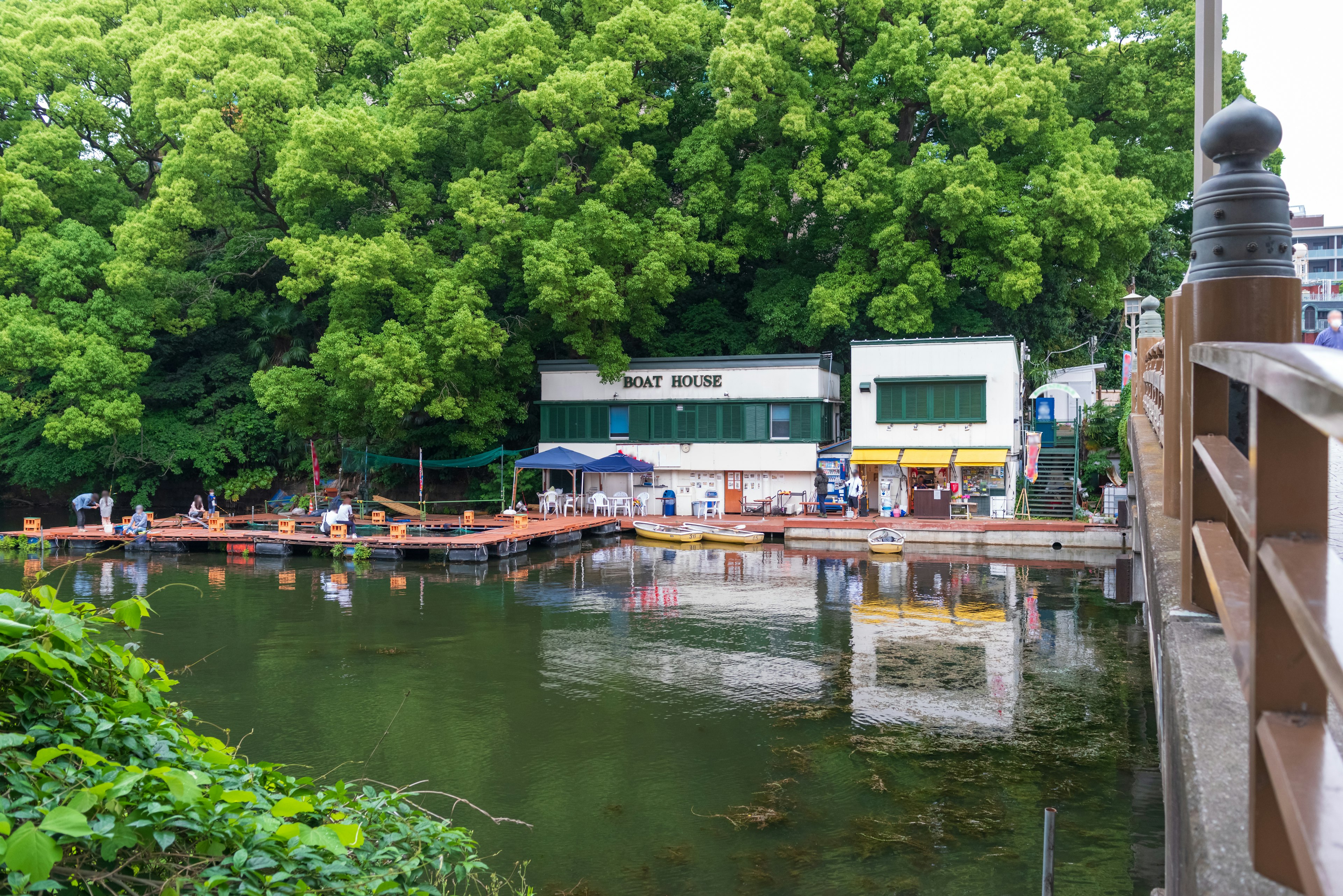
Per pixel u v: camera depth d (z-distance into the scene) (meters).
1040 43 42.78
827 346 46.91
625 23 41.53
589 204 40.69
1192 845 1.72
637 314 44.16
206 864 3.84
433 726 15.59
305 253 38.91
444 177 48.09
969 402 38.16
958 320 43.28
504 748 14.55
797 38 42.38
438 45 42.59
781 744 14.60
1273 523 1.32
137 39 45.28
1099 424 42.78
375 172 39.97
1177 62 42.31
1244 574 2.13
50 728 3.78
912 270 39.91
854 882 10.34
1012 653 19.83
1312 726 1.33
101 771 3.66
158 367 47.91
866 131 42.59
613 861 10.86
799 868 10.68
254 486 48.09
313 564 33.56
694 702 16.75
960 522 35.81
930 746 14.43
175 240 41.97
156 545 36.84
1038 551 33.62
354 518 41.06
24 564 33.00
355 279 38.28
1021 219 38.59
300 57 43.41
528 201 42.72
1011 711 16.05
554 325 43.97
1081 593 26.22
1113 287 40.94
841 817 12.01
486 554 33.62
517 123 44.00
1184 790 1.94
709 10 46.44
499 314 47.38
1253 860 1.39
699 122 48.00
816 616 23.64
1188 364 3.00
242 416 46.81
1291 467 1.31
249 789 4.40
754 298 45.41
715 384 42.56
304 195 40.03
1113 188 38.47
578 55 43.81
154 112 44.00
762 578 29.38
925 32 40.91
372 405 40.06
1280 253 3.16
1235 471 1.93
